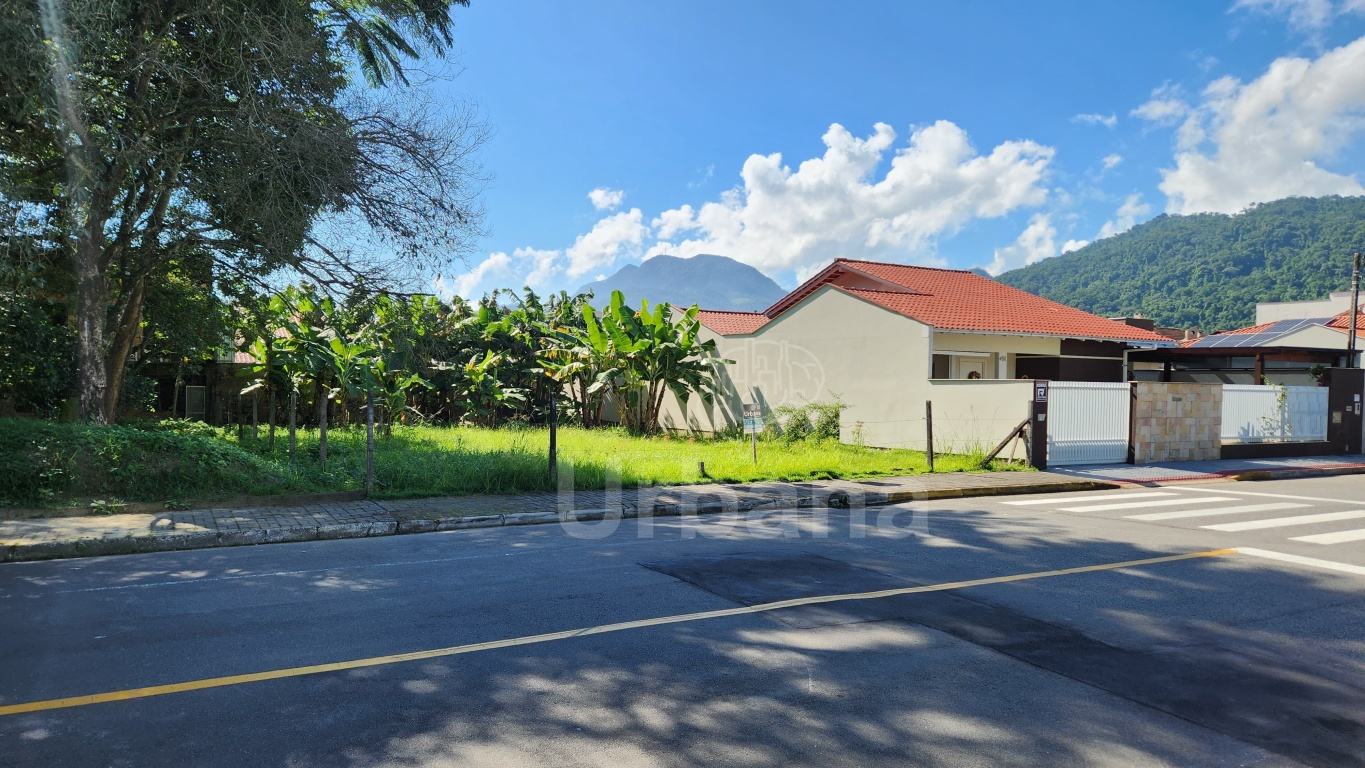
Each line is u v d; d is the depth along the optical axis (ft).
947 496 41.06
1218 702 13.38
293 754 11.07
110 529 26.71
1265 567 23.98
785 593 20.13
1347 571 23.53
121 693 13.19
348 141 38.73
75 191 34.91
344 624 17.21
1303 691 13.94
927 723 12.34
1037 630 17.22
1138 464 56.24
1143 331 80.64
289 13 38.70
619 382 86.43
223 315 56.85
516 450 48.34
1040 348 73.56
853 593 20.22
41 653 15.19
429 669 14.48
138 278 45.32
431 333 54.54
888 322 65.41
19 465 30.01
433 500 34.76
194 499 31.68
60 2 30.58
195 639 16.10
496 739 11.61
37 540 24.79
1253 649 16.21
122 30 36.63
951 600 19.62
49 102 32.07
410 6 48.52
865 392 67.56
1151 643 16.48
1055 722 12.45
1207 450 60.23
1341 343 90.53
